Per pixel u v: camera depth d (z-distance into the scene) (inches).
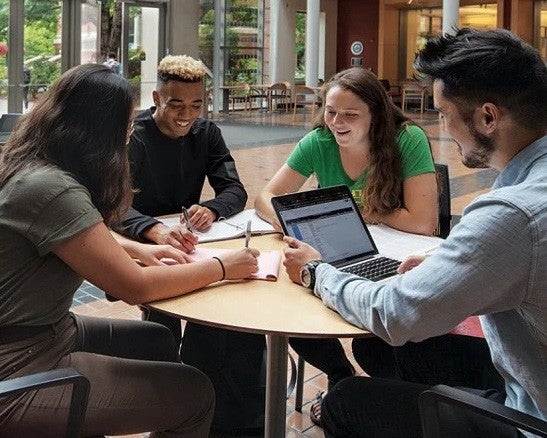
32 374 55.6
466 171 315.6
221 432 93.6
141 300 62.1
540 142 50.8
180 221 92.9
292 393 111.8
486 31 52.7
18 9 482.3
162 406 62.3
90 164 59.9
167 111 97.7
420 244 85.3
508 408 47.8
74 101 60.0
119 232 84.4
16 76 489.1
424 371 75.0
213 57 695.7
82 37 518.0
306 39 676.7
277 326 58.4
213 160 107.1
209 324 59.3
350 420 61.2
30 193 57.2
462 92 51.3
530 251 46.4
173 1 621.6
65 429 57.0
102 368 61.4
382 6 756.0
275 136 471.2
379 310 53.7
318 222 76.4
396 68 782.5
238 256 69.6
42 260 58.3
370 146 93.9
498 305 48.6
